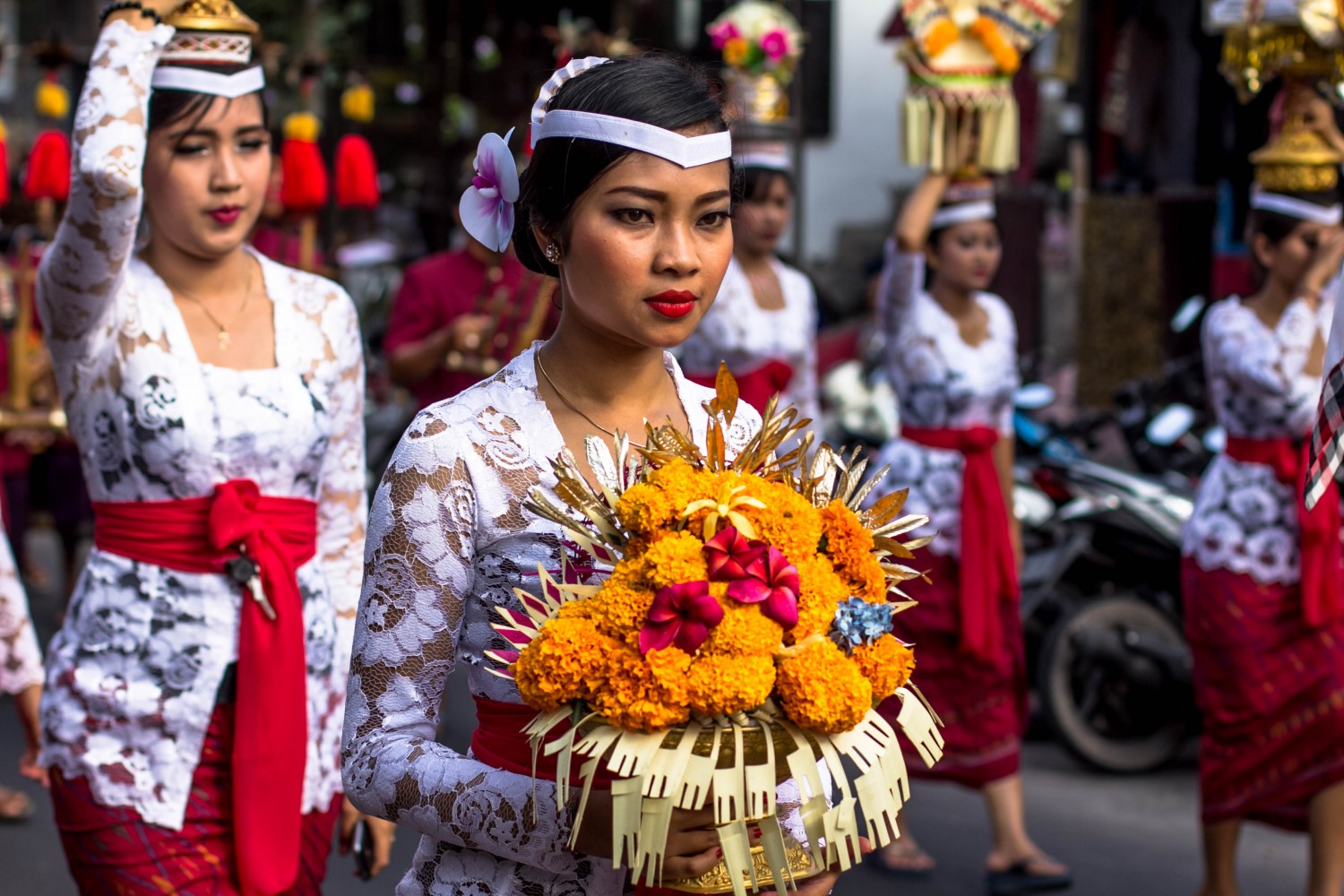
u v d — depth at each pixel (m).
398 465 1.86
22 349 6.23
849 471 1.84
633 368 1.92
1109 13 8.12
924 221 4.60
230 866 2.81
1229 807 4.16
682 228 1.78
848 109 12.74
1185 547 4.31
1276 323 4.18
